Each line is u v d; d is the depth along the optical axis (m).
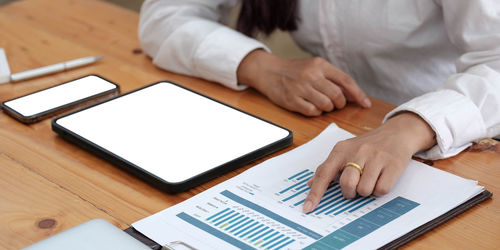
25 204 0.85
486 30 1.11
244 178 0.91
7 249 0.76
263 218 0.81
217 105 1.10
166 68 1.34
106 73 1.29
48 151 0.98
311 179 0.90
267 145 0.97
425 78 1.40
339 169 0.90
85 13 1.60
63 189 0.88
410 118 1.00
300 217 0.82
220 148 0.96
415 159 0.99
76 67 1.31
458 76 1.08
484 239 0.78
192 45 1.30
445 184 0.89
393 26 1.33
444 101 1.02
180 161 0.92
